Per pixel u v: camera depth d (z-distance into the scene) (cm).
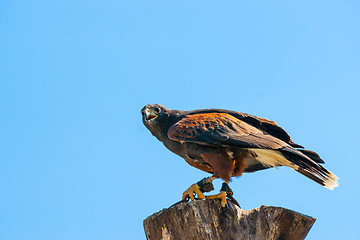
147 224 991
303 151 1248
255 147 1127
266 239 883
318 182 1155
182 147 1241
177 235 952
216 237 927
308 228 857
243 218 933
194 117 1236
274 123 1242
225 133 1163
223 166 1170
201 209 943
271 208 893
